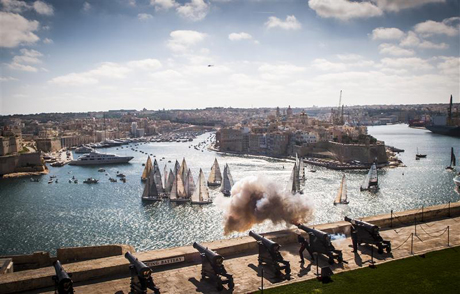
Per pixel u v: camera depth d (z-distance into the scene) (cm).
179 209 18712
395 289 3916
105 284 3991
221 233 14788
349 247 5097
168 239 14225
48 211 18775
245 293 3816
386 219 5966
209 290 3881
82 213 18225
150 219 17012
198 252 4619
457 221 6241
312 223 15662
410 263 4578
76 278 4053
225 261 4597
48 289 3881
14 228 15888
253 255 4778
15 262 5562
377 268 4428
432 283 4053
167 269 4384
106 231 15325
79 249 5147
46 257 5606
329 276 4166
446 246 5141
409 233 5653
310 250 4675
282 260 4241
